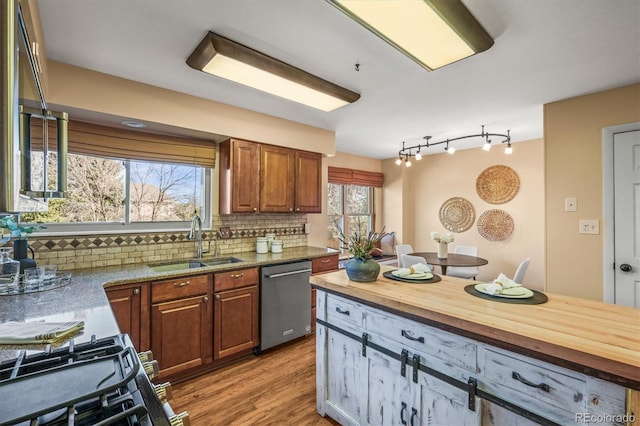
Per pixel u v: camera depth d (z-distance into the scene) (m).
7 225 1.79
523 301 1.43
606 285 2.51
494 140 4.32
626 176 2.44
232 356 2.65
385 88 2.46
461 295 1.54
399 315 1.45
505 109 2.97
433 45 1.69
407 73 2.21
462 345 1.24
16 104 0.65
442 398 1.30
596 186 2.56
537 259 4.34
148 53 1.94
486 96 2.65
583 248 2.63
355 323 1.68
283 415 1.94
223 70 2.05
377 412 1.57
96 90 2.18
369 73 2.21
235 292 2.58
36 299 1.50
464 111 3.04
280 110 3.02
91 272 2.24
